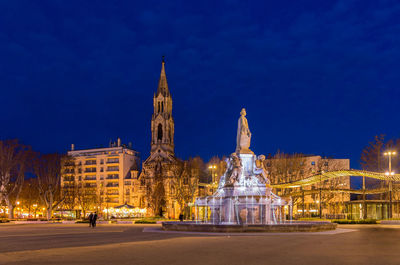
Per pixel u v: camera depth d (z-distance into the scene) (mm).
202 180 123812
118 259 17516
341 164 120625
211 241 25875
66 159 107562
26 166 100750
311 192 73500
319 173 56438
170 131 166375
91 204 144875
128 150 170750
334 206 104625
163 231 38094
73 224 73188
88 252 20234
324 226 36750
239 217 41250
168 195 138000
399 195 83375
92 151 172125
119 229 47344
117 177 164750
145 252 20047
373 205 80062
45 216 145625
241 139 45656
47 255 19172
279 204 43125
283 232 33875
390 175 51594
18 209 148125
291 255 18688
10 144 98500
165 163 147625
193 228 36031
